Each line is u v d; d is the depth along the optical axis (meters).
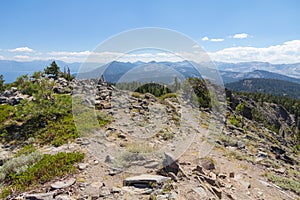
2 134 5.84
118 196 2.55
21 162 3.44
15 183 2.92
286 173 4.11
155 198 2.48
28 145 5.00
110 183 2.87
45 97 6.98
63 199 2.43
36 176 3.01
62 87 9.13
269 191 3.24
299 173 4.27
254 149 5.36
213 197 2.68
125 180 2.83
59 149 4.09
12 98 8.93
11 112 7.55
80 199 2.49
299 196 3.26
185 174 3.10
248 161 4.37
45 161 3.39
